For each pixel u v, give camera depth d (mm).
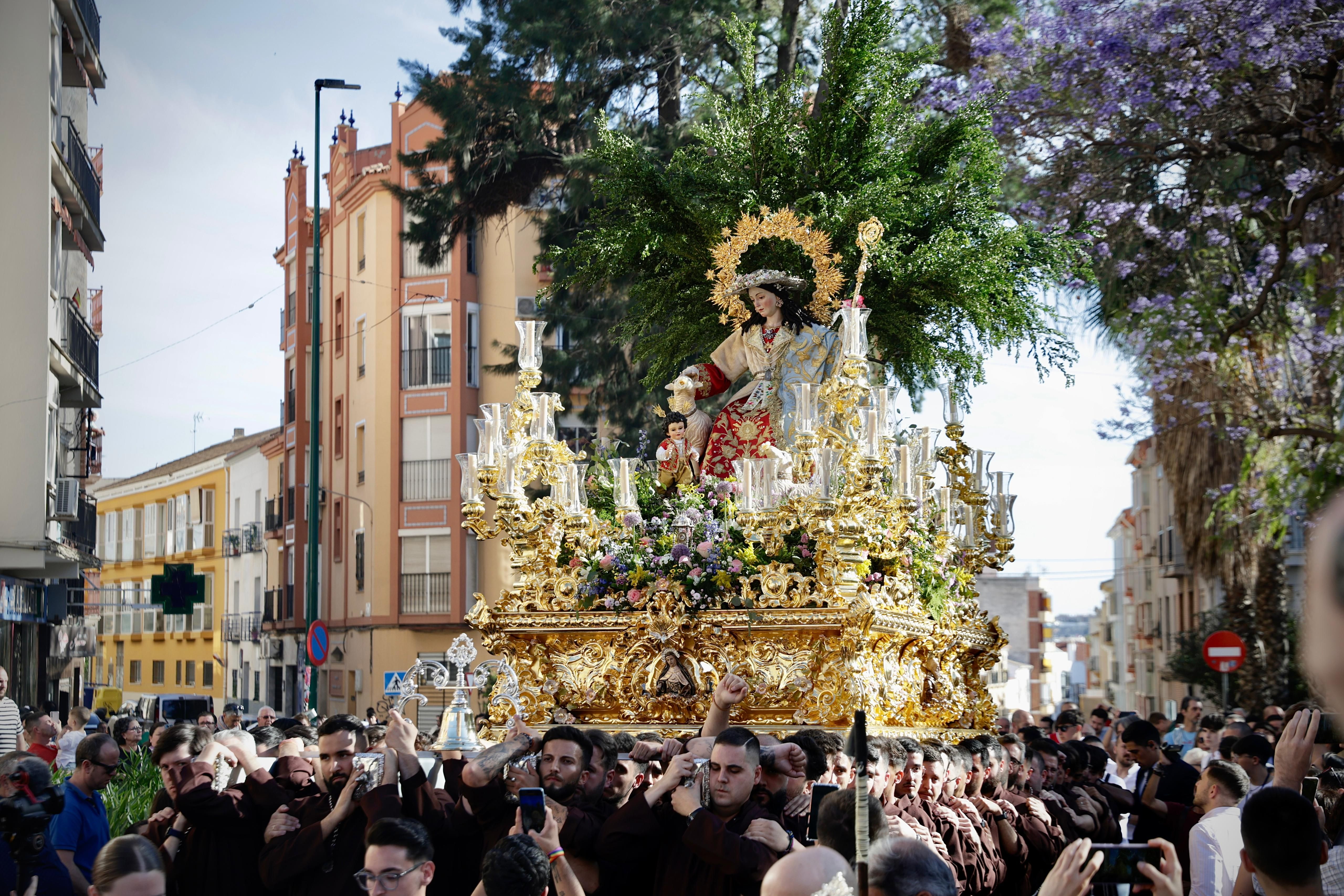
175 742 6195
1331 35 15062
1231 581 23172
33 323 21078
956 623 9594
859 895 3324
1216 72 15586
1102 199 16188
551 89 19891
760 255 9766
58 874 6160
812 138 10375
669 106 19141
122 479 64375
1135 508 55688
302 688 24781
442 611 35031
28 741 11219
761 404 8922
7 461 20781
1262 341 17734
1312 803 4844
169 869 6270
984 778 8211
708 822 5078
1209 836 5977
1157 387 17906
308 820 5961
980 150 10641
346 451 38312
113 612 62062
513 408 8227
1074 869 3508
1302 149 16500
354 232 37969
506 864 4246
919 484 8992
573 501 8281
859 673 7297
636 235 10219
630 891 5754
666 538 7988
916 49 14844
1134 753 9984
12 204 21047
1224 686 17594
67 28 23156
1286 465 18094
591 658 7969
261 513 48188
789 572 7613
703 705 7621
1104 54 15672
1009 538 10594
